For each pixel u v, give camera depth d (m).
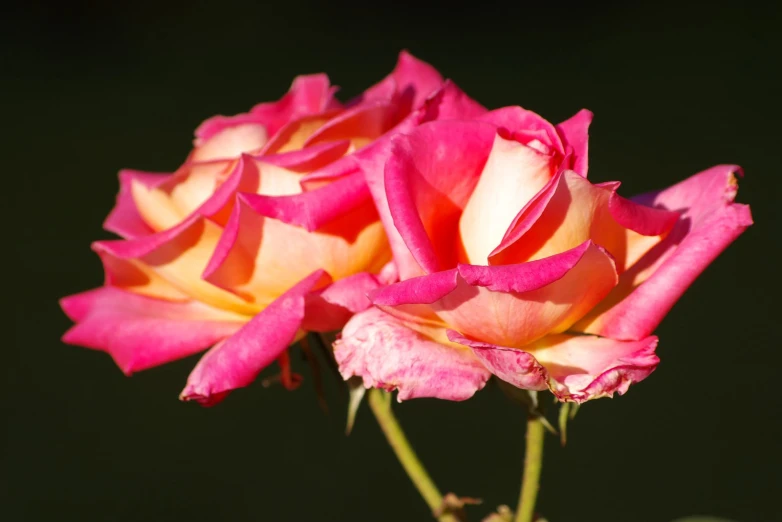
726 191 0.68
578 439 1.80
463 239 0.67
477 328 0.66
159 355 0.71
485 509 1.61
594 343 0.67
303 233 0.68
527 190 0.66
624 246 0.67
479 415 1.85
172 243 0.69
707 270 2.14
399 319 0.67
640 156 2.29
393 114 0.70
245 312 0.70
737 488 1.67
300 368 1.92
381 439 1.82
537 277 0.64
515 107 0.68
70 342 0.72
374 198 0.67
